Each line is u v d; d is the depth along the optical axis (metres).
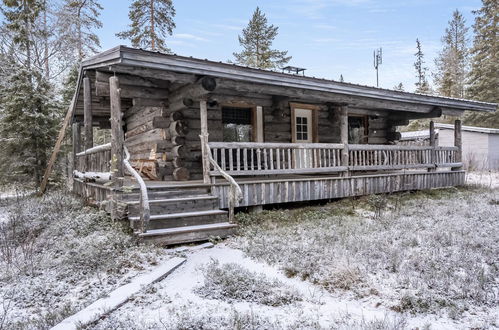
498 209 8.50
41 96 15.91
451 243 5.68
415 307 3.59
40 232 6.69
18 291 4.14
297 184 8.53
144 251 5.18
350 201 9.35
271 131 10.74
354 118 13.25
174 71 6.75
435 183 12.17
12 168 16.11
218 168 7.05
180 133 8.74
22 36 19.53
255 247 5.50
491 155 21.61
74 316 3.33
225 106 9.95
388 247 5.34
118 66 6.28
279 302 3.73
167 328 3.10
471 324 3.29
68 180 15.73
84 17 23.09
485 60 32.72
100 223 6.47
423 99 11.07
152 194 6.55
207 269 4.61
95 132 29.78
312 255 5.04
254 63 30.34
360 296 3.90
